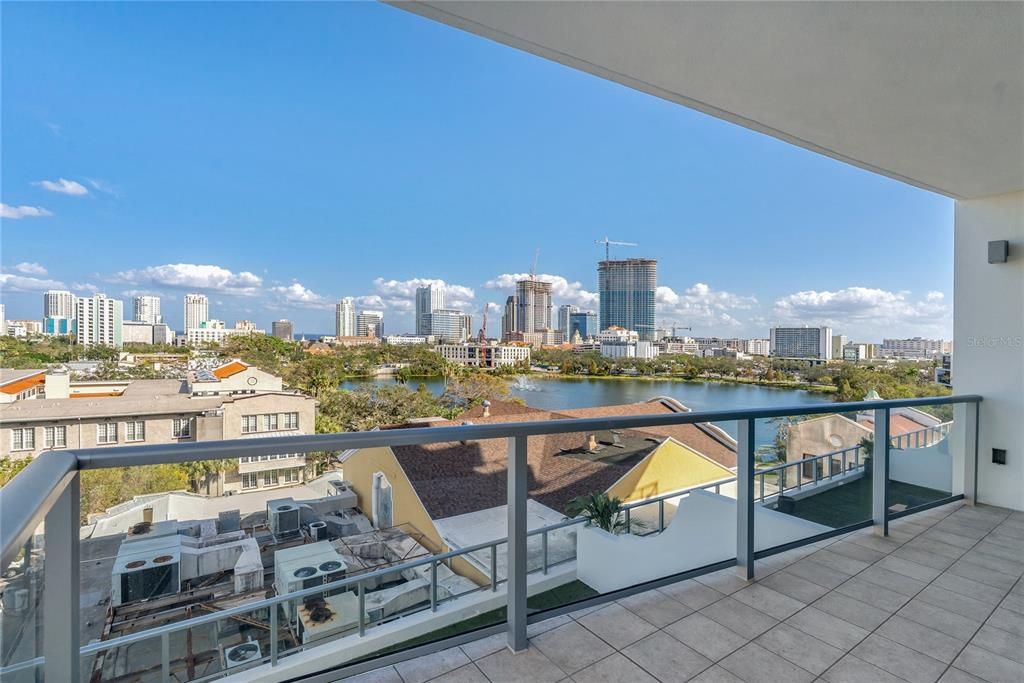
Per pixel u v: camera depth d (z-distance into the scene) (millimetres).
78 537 1159
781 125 2914
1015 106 2584
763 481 2633
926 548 2895
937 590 2363
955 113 2684
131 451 1194
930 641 1937
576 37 2119
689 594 2277
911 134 2959
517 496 1805
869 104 2625
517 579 1803
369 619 1664
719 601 2221
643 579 2316
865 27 1997
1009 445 3801
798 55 2209
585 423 1902
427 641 1763
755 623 2043
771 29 2027
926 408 3422
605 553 2191
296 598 1535
